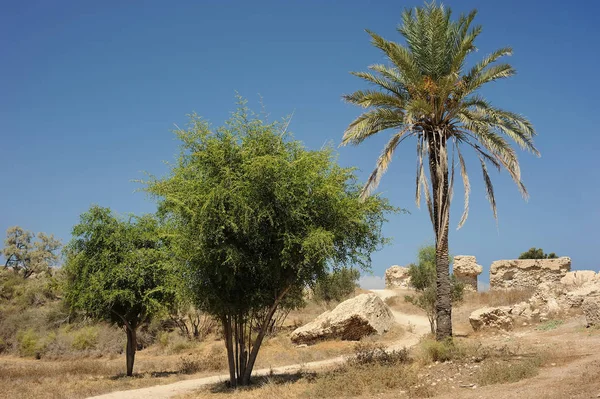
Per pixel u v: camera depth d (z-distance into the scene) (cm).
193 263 1505
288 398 1244
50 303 4525
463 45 1681
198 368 2250
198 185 1488
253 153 1495
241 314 1614
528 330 2191
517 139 1720
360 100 1770
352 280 4097
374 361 1536
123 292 1955
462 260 4284
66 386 1794
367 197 1666
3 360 3288
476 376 1207
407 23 1858
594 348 1412
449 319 1689
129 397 1507
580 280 2798
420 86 1738
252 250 1536
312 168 1533
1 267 5853
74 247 2058
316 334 2809
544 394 943
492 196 1833
